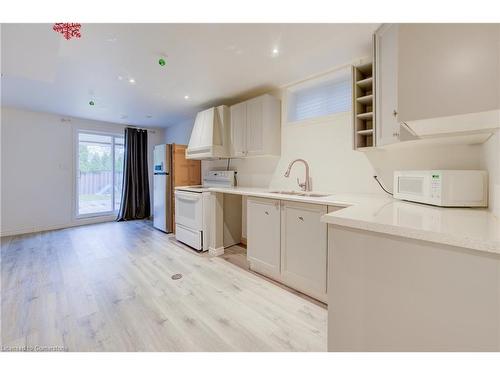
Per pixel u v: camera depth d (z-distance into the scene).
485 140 1.36
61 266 2.65
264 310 1.80
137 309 1.81
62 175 4.53
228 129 3.42
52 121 4.41
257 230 2.41
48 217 4.38
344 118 2.39
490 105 0.82
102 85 2.94
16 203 4.06
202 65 2.38
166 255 3.03
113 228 4.53
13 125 4.02
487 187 1.26
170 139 5.63
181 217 3.49
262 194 2.32
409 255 0.86
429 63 0.91
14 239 3.73
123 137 5.45
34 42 1.49
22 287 2.15
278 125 2.97
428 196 1.38
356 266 1.00
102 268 2.59
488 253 0.72
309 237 1.94
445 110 0.89
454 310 0.78
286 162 2.93
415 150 1.90
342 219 1.01
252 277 2.37
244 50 2.10
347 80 2.51
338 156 2.44
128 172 5.27
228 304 1.89
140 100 3.55
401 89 0.97
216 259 2.89
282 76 2.64
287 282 2.17
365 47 2.04
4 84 2.94
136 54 2.17
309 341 1.47
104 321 1.66
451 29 0.87
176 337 1.50
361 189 2.27
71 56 2.21
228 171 3.61
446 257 0.79
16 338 1.48
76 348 1.40
